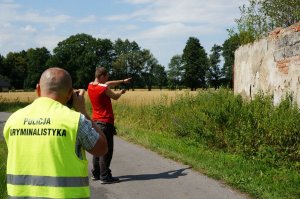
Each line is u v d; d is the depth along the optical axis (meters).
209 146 11.34
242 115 11.10
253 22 15.12
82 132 3.24
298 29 10.01
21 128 3.28
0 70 116.56
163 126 15.53
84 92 3.65
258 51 12.59
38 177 3.16
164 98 17.31
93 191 7.53
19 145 3.25
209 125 11.66
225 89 15.23
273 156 9.12
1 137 14.70
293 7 14.66
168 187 7.57
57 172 3.15
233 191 7.21
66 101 3.49
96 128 3.35
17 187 3.20
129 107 19.80
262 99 11.50
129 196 7.14
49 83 3.38
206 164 8.98
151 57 109.94
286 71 10.63
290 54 10.40
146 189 7.51
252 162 9.28
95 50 98.44
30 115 3.31
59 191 3.13
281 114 9.83
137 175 8.53
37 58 102.00
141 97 22.89
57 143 3.18
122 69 105.56
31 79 102.44
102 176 8.00
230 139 10.73
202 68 90.44
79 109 3.55
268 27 15.08
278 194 6.82
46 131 3.21
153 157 10.27
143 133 14.44
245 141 10.08
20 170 3.21
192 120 13.05
